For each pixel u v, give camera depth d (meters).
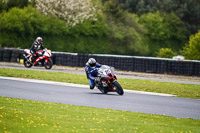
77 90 51.47
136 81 69.69
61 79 65.50
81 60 101.38
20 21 198.75
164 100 45.59
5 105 33.28
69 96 44.41
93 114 31.50
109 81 47.44
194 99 48.41
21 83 55.81
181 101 45.47
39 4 186.38
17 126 24.36
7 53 104.19
